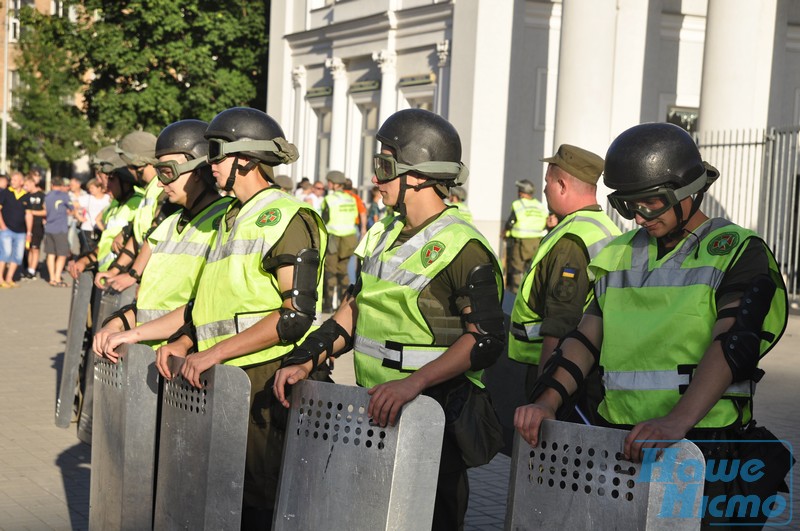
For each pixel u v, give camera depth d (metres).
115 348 4.92
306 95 31.91
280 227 4.64
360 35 28.77
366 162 28.94
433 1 25.84
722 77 18.70
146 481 4.80
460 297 4.08
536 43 24.77
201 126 5.72
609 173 3.54
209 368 4.33
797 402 10.68
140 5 34.34
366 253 4.49
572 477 3.29
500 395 5.89
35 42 56.06
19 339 14.65
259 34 36.53
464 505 4.29
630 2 25.33
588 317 3.78
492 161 24.34
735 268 3.43
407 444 3.66
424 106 26.56
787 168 17.56
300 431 4.01
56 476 7.51
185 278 5.62
